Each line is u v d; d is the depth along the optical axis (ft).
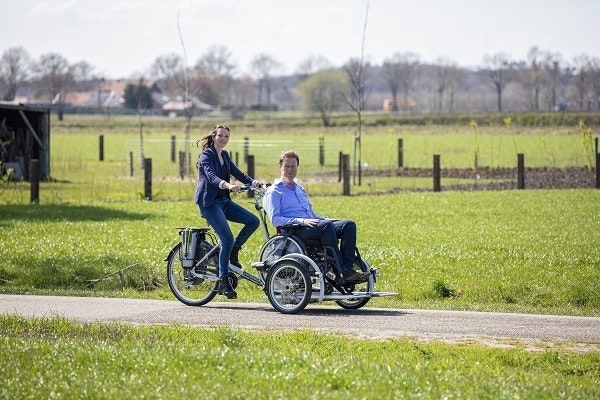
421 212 132.77
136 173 236.43
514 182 196.24
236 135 439.63
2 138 204.85
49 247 91.35
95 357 43.45
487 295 71.00
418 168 242.78
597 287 71.56
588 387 41.65
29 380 39.63
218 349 45.06
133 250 90.12
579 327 56.34
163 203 150.20
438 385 39.47
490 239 101.04
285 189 63.36
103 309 63.21
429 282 73.77
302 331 53.16
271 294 61.98
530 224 116.67
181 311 62.34
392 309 63.93
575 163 245.86
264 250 63.36
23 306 64.49
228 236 63.36
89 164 272.72
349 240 60.85
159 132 490.49
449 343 51.26
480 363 45.27
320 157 255.70
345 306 63.93
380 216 127.24
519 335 53.78
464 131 449.89
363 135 437.99
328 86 615.57
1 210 133.39
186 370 41.24
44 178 210.18
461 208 138.51
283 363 42.50
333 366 41.96
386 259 85.97
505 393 38.17
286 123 500.74
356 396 37.52
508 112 515.91
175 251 66.08
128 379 39.40
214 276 64.18
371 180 208.54
